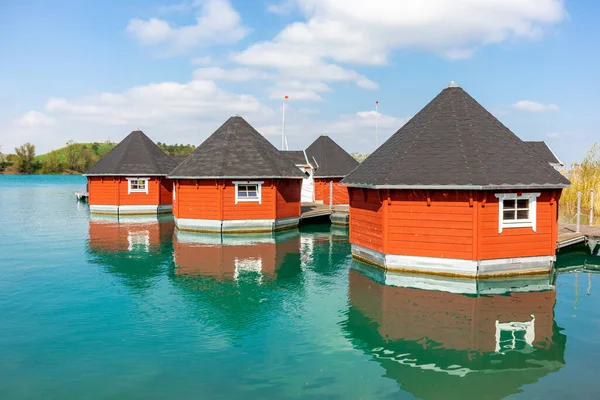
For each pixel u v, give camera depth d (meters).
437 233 13.72
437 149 14.47
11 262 16.36
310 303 11.53
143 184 33.12
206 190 23.64
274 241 21.20
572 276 14.48
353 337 9.25
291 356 8.35
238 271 15.00
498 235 13.48
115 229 25.16
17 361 8.11
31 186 75.75
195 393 6.97
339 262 16.42
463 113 15.66
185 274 14.58
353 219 16.95
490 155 14.02
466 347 8.77
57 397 6.85
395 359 8.23
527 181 13.28
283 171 24.86
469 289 12.65
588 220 27.02
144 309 10.99
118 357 8.26
